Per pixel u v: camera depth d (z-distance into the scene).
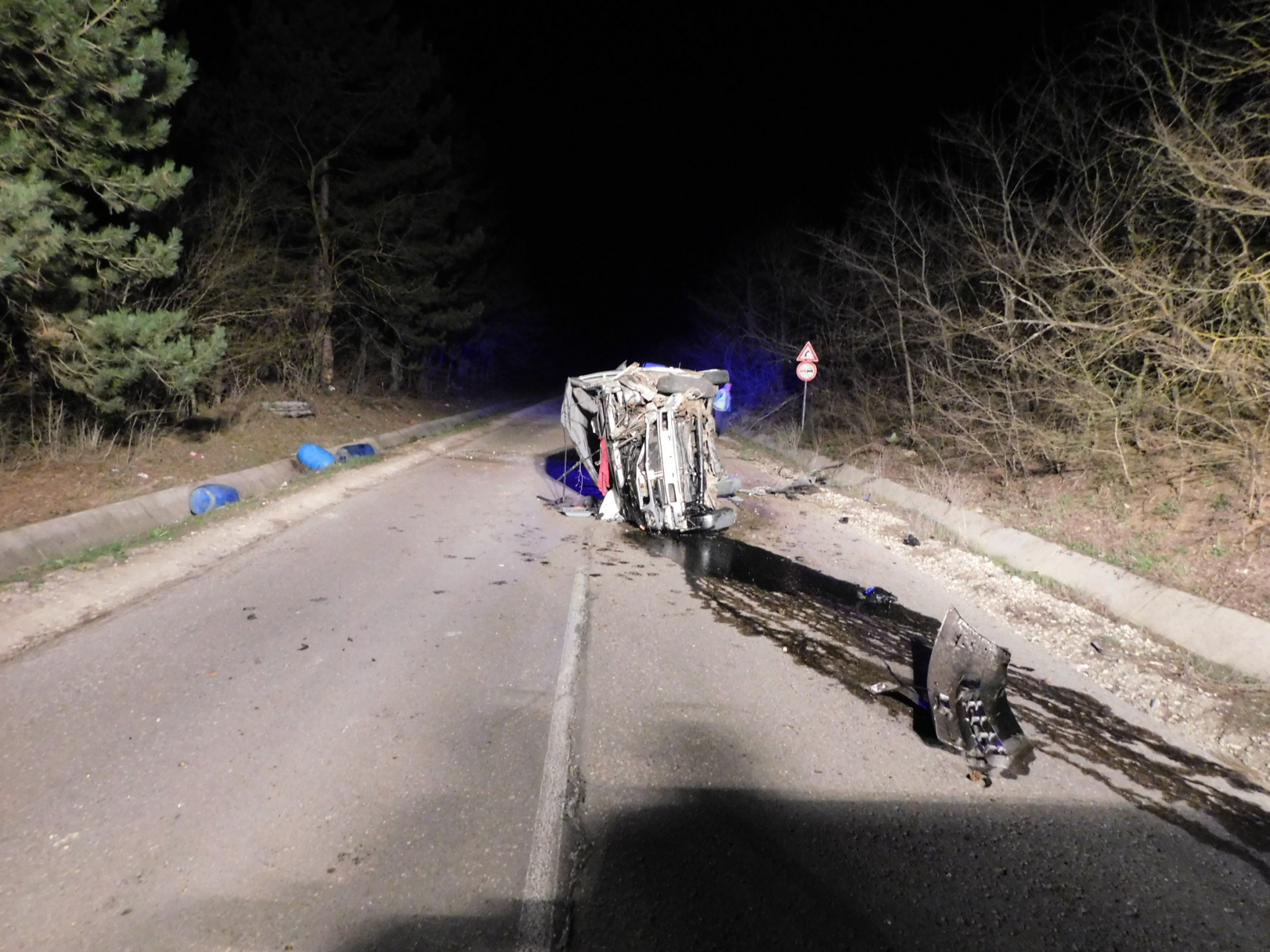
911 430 14.56
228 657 4.88
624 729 4.24
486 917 2.78
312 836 3.19
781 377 23.66
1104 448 9.46
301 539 7.82
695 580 7.31
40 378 8.92
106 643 5.00
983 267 11.82
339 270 19.17
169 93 8.27
